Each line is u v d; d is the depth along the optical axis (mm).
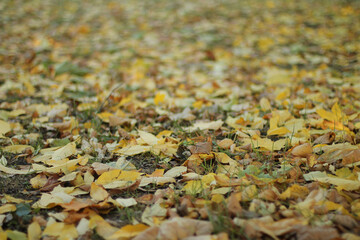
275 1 3793
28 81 1749
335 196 893
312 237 785
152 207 878
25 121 1338
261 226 806
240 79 1830
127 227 820
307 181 964
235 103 1456
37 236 830
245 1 3842
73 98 1467
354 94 1508
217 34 2766
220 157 1053
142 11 3469
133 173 972
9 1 3734
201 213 856
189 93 1614
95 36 2701
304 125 1230
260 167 990
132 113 1397
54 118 1359
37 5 3635
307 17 3182
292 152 1042
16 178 1010
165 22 3109
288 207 888
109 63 2098
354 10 3361
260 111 1391
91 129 1231
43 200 909
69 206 875
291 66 2062
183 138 1184
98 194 922
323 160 1014
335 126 1188
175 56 2234
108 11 3469
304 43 2508
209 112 1402
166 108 1452
